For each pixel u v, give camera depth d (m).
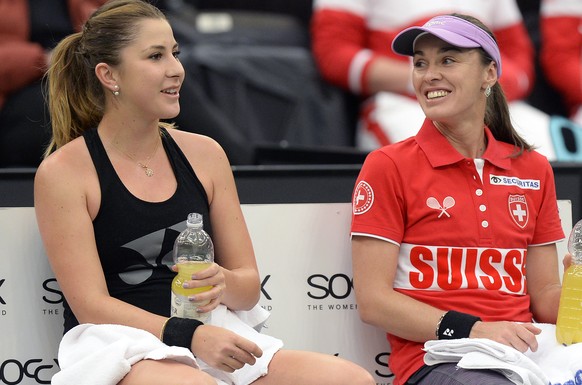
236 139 16.98
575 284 11.18
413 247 11.70
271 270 12.62
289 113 18.23
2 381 12.05
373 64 18.42
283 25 19.42
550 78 20.59
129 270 11.02
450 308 11.55
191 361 10.07
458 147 12.02
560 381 10.88
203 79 17.86
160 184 11.21
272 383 10.51
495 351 10.63
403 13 18.56
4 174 12.77
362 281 11.63
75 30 17.53
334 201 13.34
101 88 11.26
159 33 10.98
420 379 11.29
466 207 11.70
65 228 10.74
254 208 12.67
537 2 21.05
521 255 11.94
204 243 10.58
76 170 10.91
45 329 12.09
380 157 11.82
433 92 11.77
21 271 12.08
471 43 11.61
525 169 12.18
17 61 17.27
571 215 13.23
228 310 11.13
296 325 12.59
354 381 10.27
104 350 9.89
